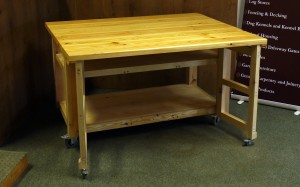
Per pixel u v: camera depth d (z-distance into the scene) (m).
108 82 3.90
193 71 3.55
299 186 2.46
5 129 2.94
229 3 3.51
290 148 2.88
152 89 3.50
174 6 3.59
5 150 2.77
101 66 2.73
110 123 2.89
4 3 2.82
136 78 3.86
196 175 2.56
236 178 2.54
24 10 3.12
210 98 3.31
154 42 2.58
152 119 3.01
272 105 3.53
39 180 2.52
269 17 3.40
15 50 3.02
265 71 3.49
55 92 3.51
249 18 3.47
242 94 3.62
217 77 3.15
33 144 2.94
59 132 3.11
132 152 2.84
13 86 3.02
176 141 2.99
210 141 2.99
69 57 2.31
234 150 2.86
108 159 2.75
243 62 3.54
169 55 3.04
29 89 3.30
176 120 3.33
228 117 3.11
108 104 3.18
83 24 3.04
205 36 2.73
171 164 2.69
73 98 2.78
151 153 2.82
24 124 3.23
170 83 3.84
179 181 2.50
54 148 2.88
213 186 2.46
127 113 3.02
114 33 2.79
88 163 2.69
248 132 2.91
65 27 2.94
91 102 3.21
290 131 3.12
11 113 3.01
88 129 2.85
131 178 2.53
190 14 3.41
